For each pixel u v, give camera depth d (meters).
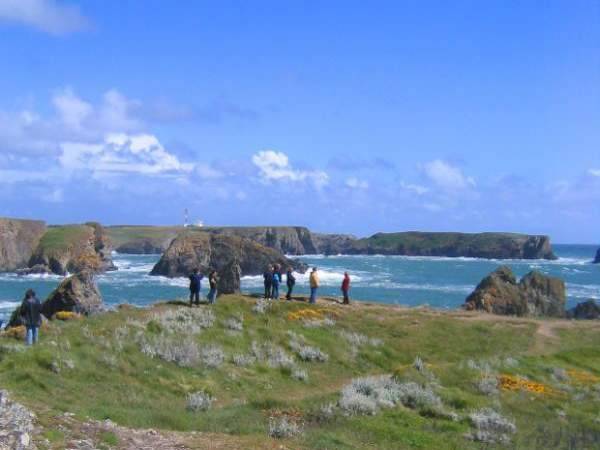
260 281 120.56
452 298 100.00
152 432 16.73
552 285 64.94
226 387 27.56
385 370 34.25
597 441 20.91
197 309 37.62
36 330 27.91
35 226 156.25
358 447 17.58
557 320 49.47
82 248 146.62
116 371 26.31
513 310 57.91
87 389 23.48
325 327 38.56
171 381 26.62
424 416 22.12
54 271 139.00
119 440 15.51
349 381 31.50
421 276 146.88
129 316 34.66
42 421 15.54
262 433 18.33
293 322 38.50
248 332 35.41
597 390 29.48
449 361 35.69
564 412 24.81
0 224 149.25
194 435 17.08
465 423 21.67
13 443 13.52
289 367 31.41
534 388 27.52
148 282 120.56
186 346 30.08
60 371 24.55
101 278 129.88
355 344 36.59
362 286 117.62
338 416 20.84
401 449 18.09
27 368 23.78
